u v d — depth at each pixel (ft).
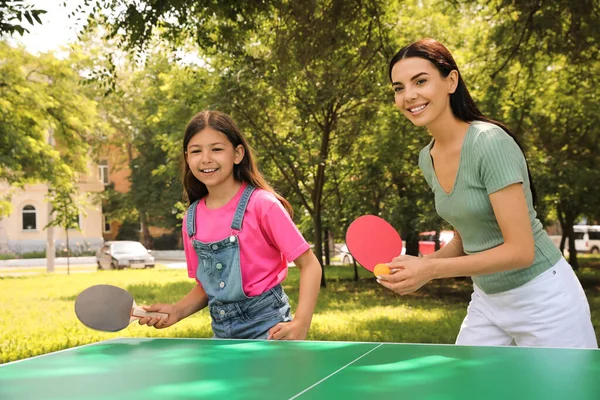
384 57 29.22
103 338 23.62
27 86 54.85
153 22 22.33
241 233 8.34
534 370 4.63
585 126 37.86
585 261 71.26
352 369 4.83
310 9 23.75
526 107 35.81
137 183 119.24
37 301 37.73
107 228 135.13
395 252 7.41
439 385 4.26
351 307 32.94
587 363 4.82
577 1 22.67
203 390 4.33
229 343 6.23
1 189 108.88
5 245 111.65
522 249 7.04
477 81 33.24
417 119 7.56
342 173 46.24
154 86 48.47
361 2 25.39
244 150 8.83
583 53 25.52
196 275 8.79
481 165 7.30
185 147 8.77
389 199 45.78
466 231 7.93
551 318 7.63
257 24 26.45
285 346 5.98
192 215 8.82
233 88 35.53
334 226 49.60
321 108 35.14
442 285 46.93
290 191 44.47
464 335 8.43
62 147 65.10
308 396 4.08
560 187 38.47
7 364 5.43
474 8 33.19
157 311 8.16
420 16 39.55
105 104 100.42
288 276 56.03
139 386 4.51
